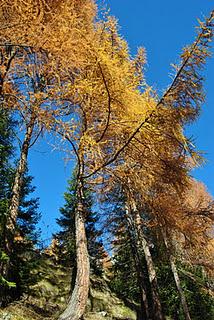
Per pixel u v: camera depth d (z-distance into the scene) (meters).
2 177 12.40
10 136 11.51
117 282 19.45
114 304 20.30
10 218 8.70
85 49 5.92
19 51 7.05
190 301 18.70
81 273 7.11
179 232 10.91
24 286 13.59
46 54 6.36
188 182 7.85
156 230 10.60
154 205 9.27
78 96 6.70
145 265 17.98
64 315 6.57
